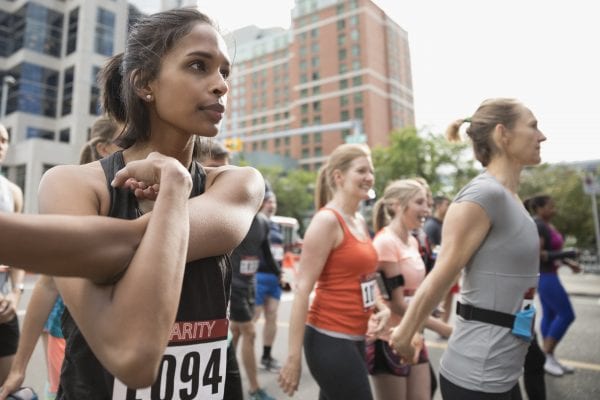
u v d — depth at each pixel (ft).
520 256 5.09
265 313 14.80
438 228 18.31
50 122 94.02
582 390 12.01
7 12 95.35
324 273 6.70
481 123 5.91
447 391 5.30
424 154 106.42
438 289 5.19
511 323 5.01
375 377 7.39
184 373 2.66
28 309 5.41
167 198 2.18
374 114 242.78
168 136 2.81
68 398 2.49
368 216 45.27
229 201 2.83
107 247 2.04
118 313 1.97
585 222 80.33
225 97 2.76
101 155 6.20
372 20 252.83
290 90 282.15
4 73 94.84
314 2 266.77
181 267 2.14
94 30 91.76
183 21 2.68
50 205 2.30
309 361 6.64
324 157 250.37
